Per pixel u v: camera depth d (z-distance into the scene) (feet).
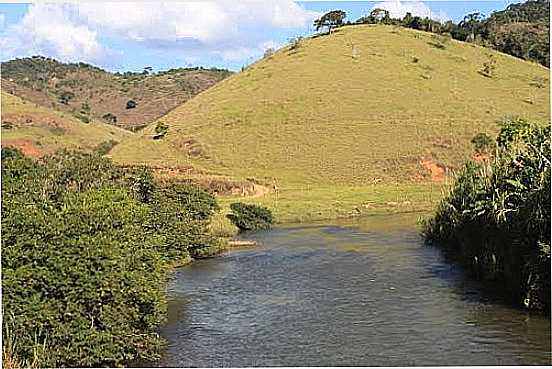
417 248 146.61
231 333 84.43
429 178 286.25
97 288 68.13
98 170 127.75
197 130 329.93
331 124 322.75
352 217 207.41
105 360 69.56
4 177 102.58
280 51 433.89
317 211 210.18
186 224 135.23
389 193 244.42
